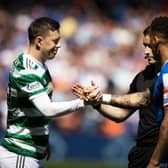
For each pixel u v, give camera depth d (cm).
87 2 4947
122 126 3819
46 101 1608
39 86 1620
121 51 4506
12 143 1655
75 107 1641
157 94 1559
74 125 3772
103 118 3844
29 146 1653
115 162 3541
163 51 1562
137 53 4503
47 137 1684
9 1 4881
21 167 1648
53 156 3572
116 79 4262
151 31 1570
